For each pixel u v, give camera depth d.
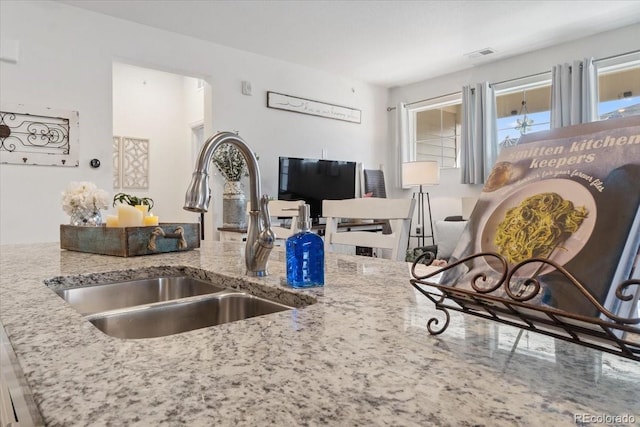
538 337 0.50
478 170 4.66
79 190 1.59
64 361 0.42
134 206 1.56
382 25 3.71
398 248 1.36
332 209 1.64
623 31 3.81
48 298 0.74
